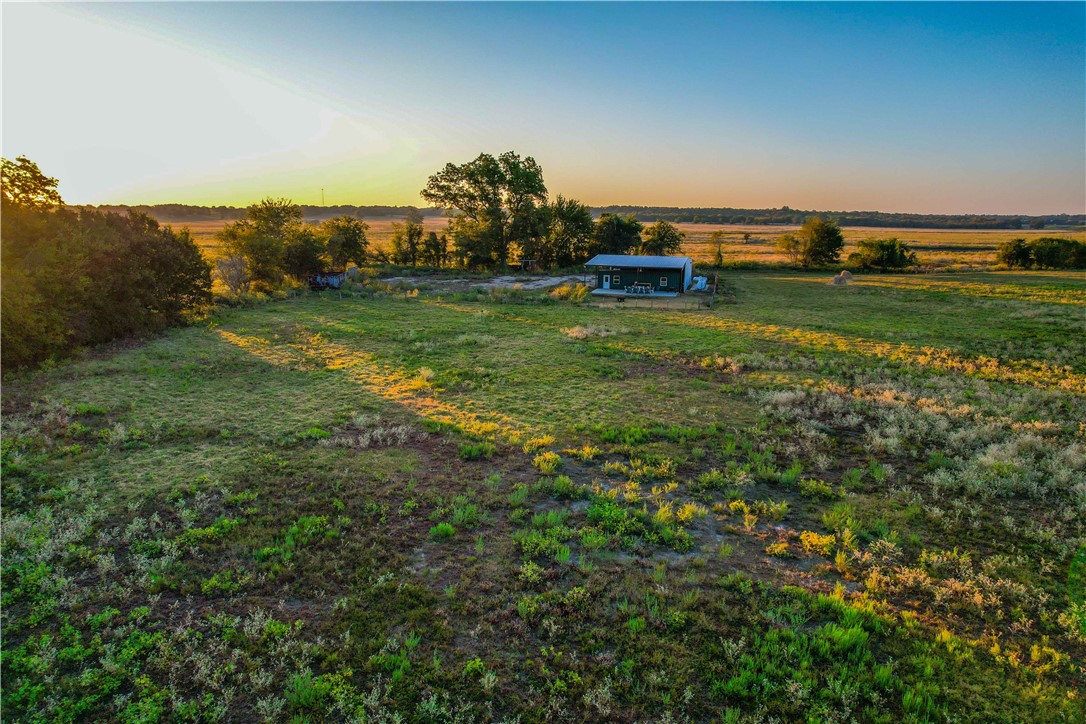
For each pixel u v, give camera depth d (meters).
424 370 20.11
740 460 13.18
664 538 9.48
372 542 9.29
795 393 17.97
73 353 21.39
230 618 7.36
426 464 12.54
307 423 14.93
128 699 6.09
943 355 23.94
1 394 16.67
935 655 6.93
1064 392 18.55
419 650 6.93
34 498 10.39
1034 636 7.32
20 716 5.85
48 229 22.41
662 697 6.21
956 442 13.83
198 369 20.19
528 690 6.32
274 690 6.32
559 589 8.17
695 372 21.05
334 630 7.24
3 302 18.42
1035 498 11.21
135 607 7.56
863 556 9.13
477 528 9.84
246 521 9.84
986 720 6.00
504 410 16.33
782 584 8.38
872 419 16.08
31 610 7.43
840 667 6.68
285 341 25.56
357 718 5.86
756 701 6.22
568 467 12.56
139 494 10.69
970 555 9.25
